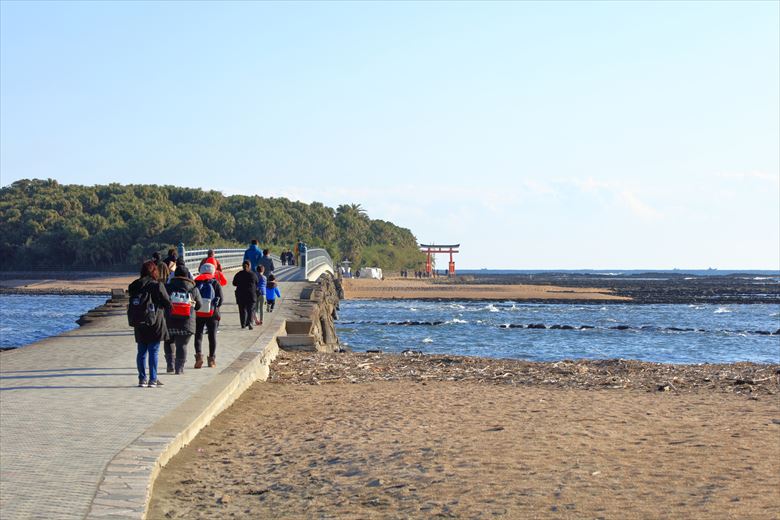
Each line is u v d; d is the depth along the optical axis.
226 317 27.36
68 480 8.52
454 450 11.08
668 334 50.16
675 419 13.77
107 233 159.75
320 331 30.09
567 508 8.40
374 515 8.35
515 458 10.60
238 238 190.38
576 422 13.31
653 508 8.38
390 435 12.15
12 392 13.66
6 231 170.12
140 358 14.28
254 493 9.20
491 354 37.12
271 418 13.66
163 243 156.12
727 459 10.61
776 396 17.02
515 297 103.69
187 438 11.13
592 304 91.44
